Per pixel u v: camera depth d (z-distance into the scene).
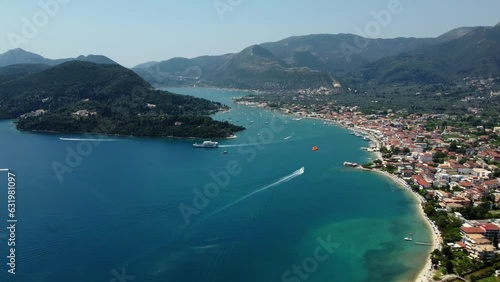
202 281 147.38
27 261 158.12
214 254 166.38
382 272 155.25
